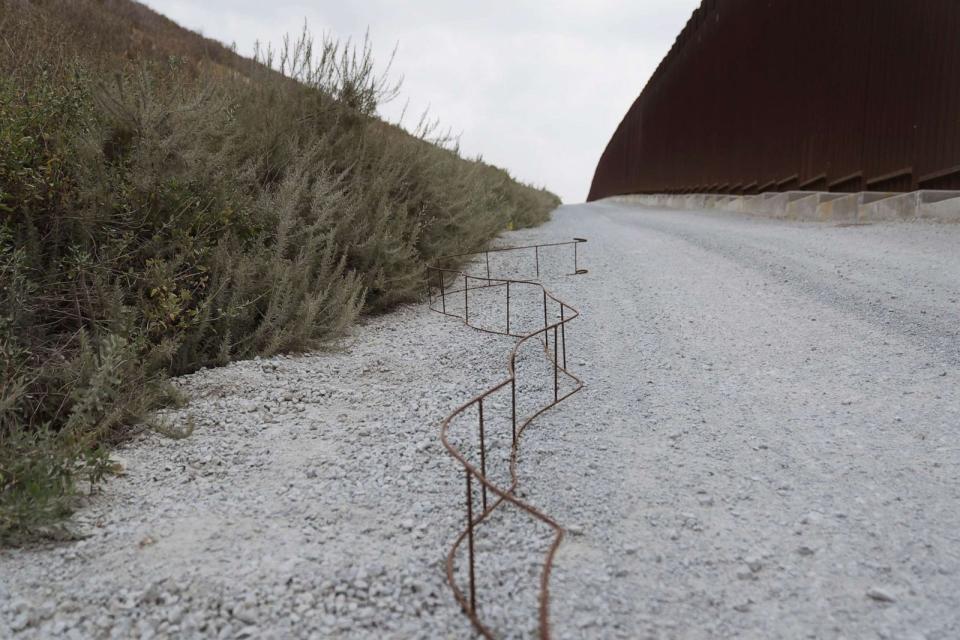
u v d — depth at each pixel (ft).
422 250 28.68
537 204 75.82
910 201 41.83
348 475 11.05
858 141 50.93
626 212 91.45
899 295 22.12
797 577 8.14
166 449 12.16
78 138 15.81
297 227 21.52
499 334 20.84
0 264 13.34
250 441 12.55
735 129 86.53
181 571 8.18
